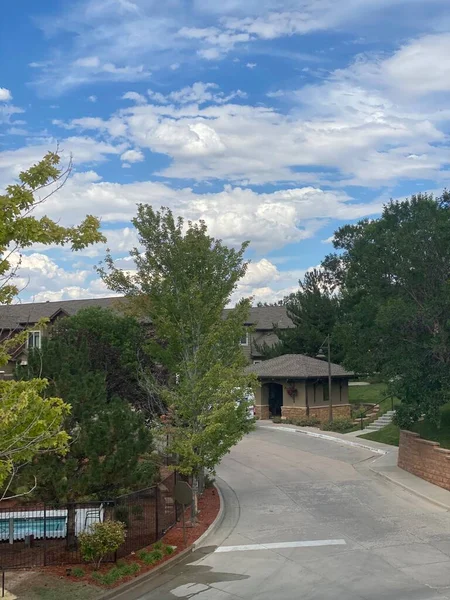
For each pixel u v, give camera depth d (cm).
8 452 932
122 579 1343
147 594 1284
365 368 2562
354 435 3466
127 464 1575
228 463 2880
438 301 2281
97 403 1792
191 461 1753
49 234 1020
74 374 1934
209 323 1953
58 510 1549
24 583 1310
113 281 2131
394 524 1791
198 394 1819
